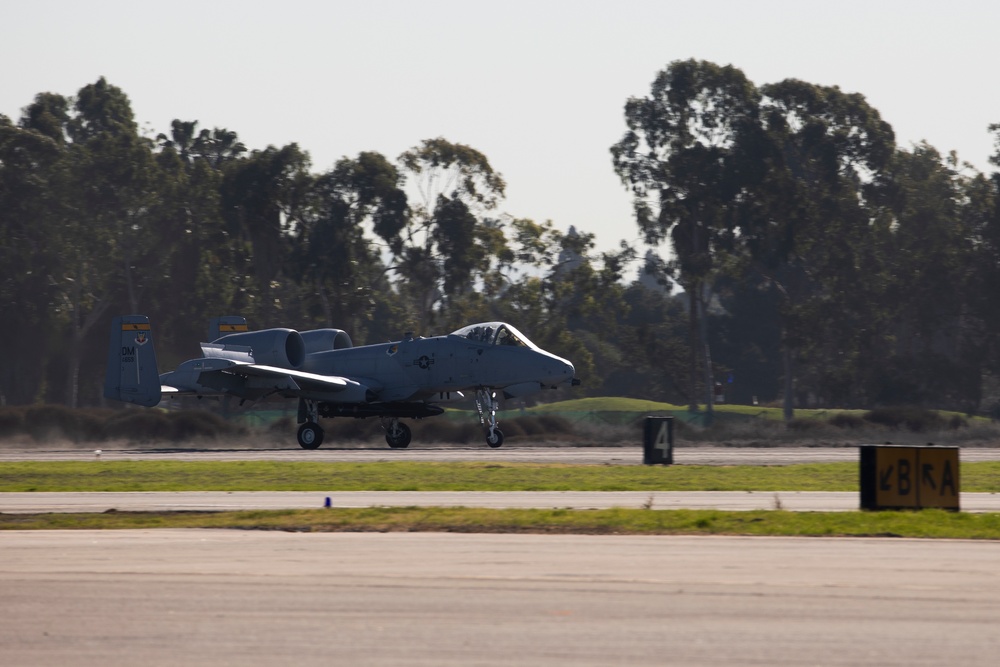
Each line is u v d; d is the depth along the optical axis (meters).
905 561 49.12
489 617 37.94
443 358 146.88
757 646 34.12
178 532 60.88
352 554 51.66
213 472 105.06
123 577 45.53
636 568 47.44
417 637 35.31
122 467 112.44
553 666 32.09
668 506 72.69
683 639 34.97
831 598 40.88
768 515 64.69
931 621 37.28
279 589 42.81
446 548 53.50
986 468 108.56
